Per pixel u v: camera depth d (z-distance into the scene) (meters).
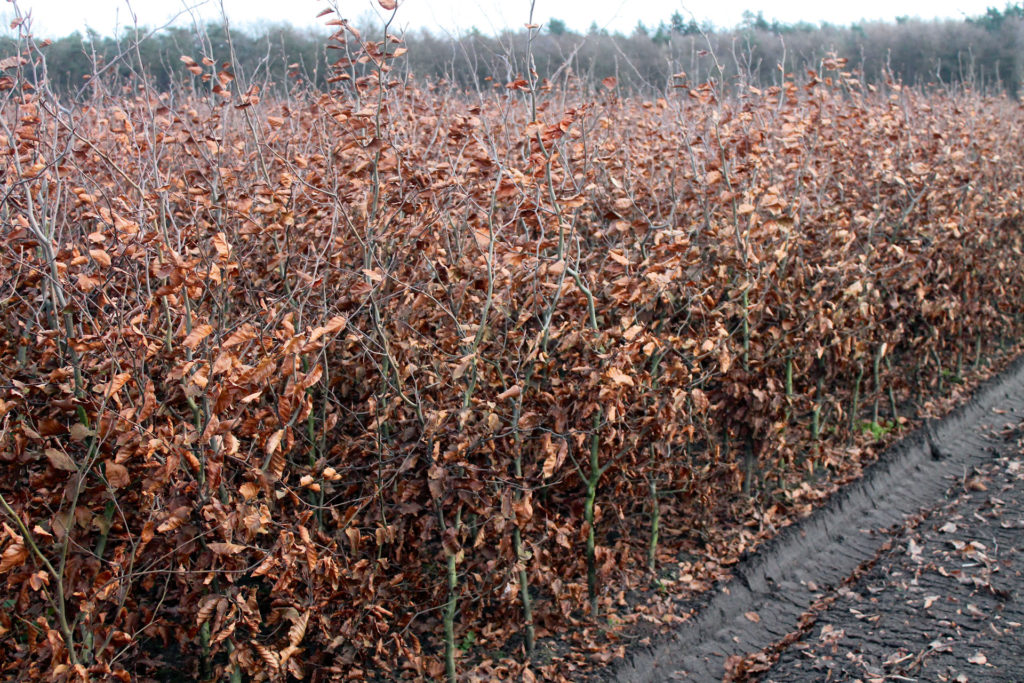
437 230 4.40
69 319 3.36
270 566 3.42
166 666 4.18
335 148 5.04
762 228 5.29
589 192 5.64
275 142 6.06
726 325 5.76
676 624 4.78
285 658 3.56
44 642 3.26
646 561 5.34
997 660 4.30
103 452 3.32
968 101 10.64
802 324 5.74
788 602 5.19
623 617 4.82
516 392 3.86
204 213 5.00
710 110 6.30
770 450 5.86
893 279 6.78
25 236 3.34
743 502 6.00
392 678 4.22
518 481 4.16
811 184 6.64
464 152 4.80
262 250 4.95
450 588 4.10
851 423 7.04
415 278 4.30
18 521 2.95
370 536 4.05
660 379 4.74
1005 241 9.12
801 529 5.76
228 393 3.07
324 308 3.99
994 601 4.87
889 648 4.54
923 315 7.34
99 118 5.49
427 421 3.89
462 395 4.11
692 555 5.46
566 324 4.30
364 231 4.43
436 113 6.40
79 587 3.43
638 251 5.31
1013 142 10.47
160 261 3.48
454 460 3.81
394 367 4.02
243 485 3.30
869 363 7.57
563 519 4.82
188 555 3.57
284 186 4.46
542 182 4.07
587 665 4.41
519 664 4.38
